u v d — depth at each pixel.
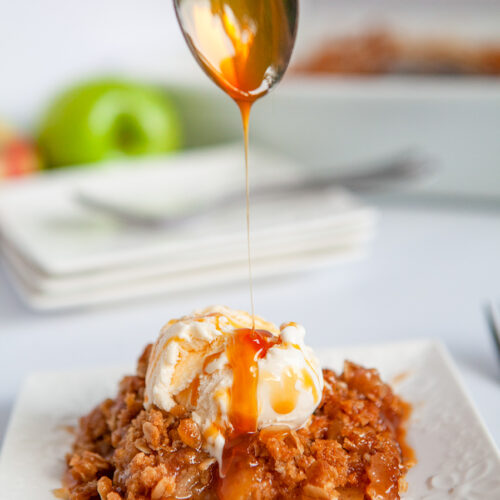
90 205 0.67
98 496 0.46
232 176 0.73
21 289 0.62
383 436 0.47
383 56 0.84
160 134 0.81
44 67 0.87
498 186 0.72
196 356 0.46
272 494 0.45
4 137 0.78
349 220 0.65
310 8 0.96
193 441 0.45
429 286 0.64
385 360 0.52
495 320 0.56
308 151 0.77
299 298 0.63
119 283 0.61
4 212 0.68
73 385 0.52
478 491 0.45
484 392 0.54
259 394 0.46
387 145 0.74
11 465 0.47
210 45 0.46
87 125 0.78
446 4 0.94
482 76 0.80
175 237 0.63
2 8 0.83
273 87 0.47
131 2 0.90
